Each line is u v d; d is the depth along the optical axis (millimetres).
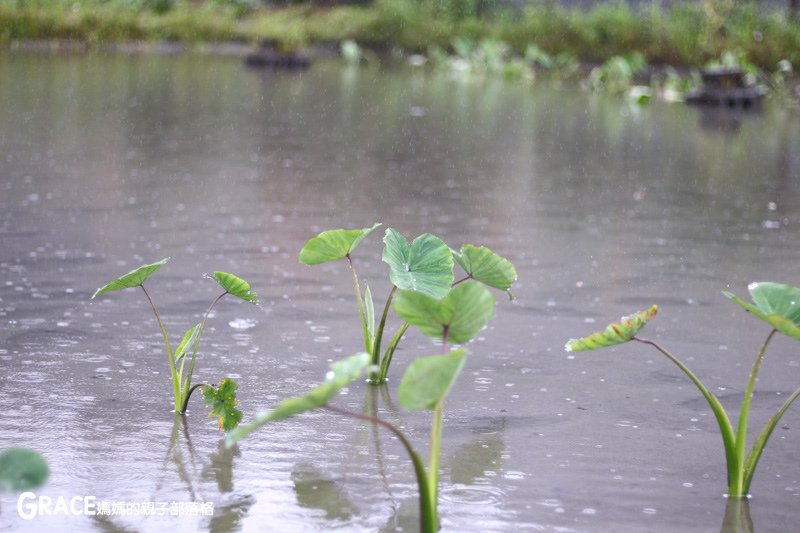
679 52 25375
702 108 18297
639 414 3969
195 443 3525
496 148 12273
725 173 10766
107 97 15625
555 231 7566
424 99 18047
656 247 7070
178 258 6246
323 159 10852
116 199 8125
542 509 3115
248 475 3277
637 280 6113
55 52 23500
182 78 19531
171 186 8820
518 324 5137
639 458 3537
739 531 3020
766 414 4012
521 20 29047
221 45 29234
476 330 3033
